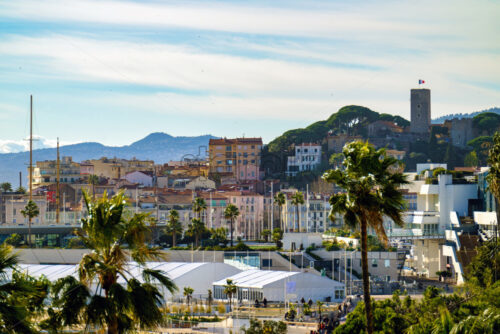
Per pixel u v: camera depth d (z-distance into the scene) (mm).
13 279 59125
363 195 71375
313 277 167125
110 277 58969
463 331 60906
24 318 56062
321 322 126188
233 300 164375
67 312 57344
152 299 58812
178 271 176625
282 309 151250
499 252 152500
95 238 59500
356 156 72875
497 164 141625
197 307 148000
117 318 57375
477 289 113438
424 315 94938
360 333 89875
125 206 61438
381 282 195500
